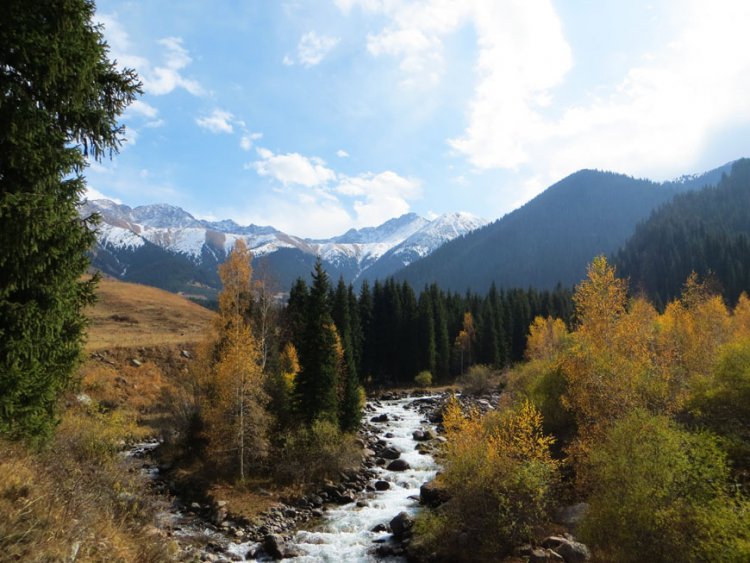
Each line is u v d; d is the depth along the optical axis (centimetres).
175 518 2362
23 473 941
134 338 6334
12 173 1004
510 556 1772
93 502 1055
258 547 2061
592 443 2114
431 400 6256
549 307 11712
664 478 1403
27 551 753
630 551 1401
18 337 1000
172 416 3744
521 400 2988
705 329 3850
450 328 10281
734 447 1850
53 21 983
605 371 2362
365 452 3550
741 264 12394
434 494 2539
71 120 1110
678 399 2236
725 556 1238
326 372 3378
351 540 2150
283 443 3256
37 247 955
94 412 2272
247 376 2981
